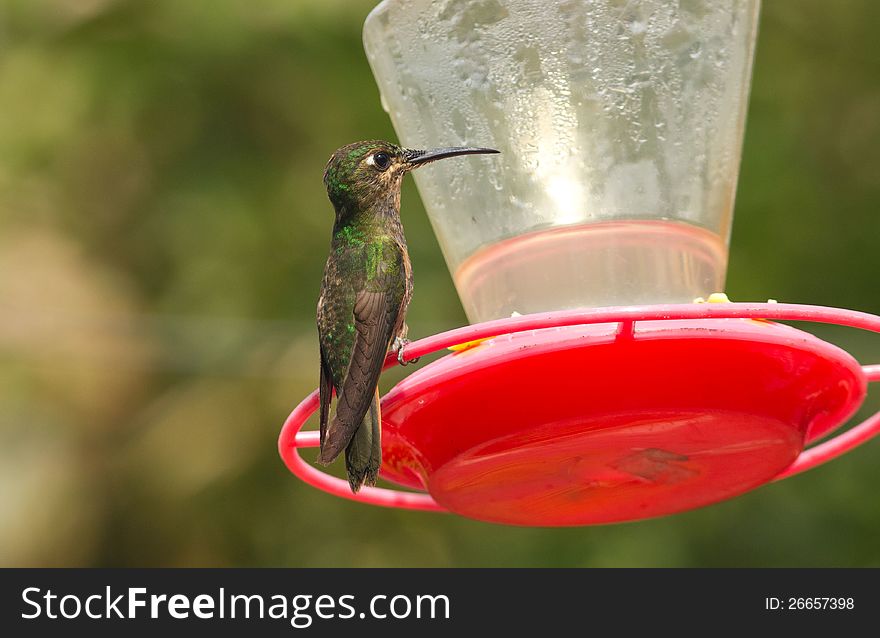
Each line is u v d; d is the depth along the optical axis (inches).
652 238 244.1
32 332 552.4
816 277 500.4
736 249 499.5
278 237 524.7
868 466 496.7
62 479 567.5
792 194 506.3
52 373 559.8
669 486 247.8
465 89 259.8
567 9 252.4
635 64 249.8
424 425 235.0
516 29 254.7
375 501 267.6
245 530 536.1
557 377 219.3
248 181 531.5
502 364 217.8
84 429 566.6
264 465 535.2
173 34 520.4
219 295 522.3
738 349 214.7
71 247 560.7
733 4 255.9
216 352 530.3
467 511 256.5
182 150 537.0
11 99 535.5
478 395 224.8
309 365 529.3
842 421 241.8
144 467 550.6
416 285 493.4
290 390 530.3
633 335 211.9
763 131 514.6
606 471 238.8
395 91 274.5
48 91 532.7
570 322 200.5
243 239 525.3
